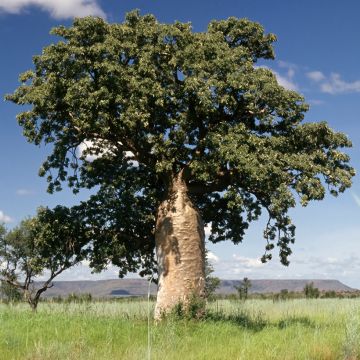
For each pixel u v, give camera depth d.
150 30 20.02
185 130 20.14
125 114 19.09
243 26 22.25
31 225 23.08
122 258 23.81
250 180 18.94
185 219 20.62
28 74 20.17
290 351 11.88
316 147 20.86
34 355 11.14
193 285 20.12
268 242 22.30
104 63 19.00
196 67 19.17
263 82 19.55
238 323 19.09
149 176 23.61
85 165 23.25
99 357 11.24
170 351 11.82
